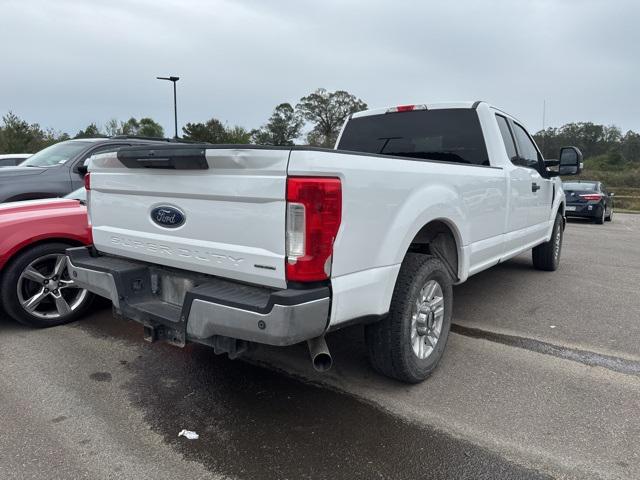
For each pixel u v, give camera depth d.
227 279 2.70
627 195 36.53
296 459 2.51
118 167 3.12
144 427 2.81
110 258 3.47
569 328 4.52
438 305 3.46
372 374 3.51
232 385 3.33
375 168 2.68
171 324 2.72
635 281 6.49
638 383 3.38
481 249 4.12
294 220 2.33
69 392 3.21
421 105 5.02
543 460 2.51
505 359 3.79
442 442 2.67
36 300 4.29
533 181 5.39
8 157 12.07
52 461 2.49
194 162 2.58
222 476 2.38
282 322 2.29
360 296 2.65
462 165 3.74
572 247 9.97
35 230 4.18
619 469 2.45
